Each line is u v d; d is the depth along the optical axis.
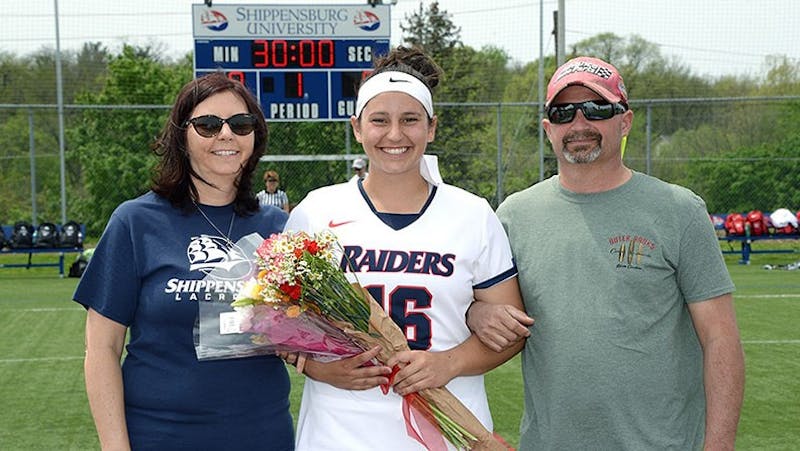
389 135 3.00
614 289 3.08
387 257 3.03
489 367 3.16
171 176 3.00
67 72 35.53
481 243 3.11
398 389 3.01
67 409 6.96
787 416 6.62
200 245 2.97
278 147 21.39
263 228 3.11
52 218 27.73
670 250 3.09
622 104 3.18
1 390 7.56
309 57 15.21
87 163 27.34
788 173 21.62
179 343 2.91
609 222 3.14
